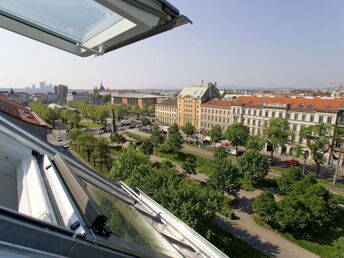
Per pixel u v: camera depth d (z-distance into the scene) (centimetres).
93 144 4266
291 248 2133
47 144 356
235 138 5128
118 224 297
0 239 130
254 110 6050
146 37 220
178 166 4322
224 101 7094
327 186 3638
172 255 339
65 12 227
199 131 7819
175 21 194
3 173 297
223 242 2097
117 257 213
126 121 9612
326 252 2081
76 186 248
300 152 4312
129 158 2703
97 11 213
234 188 2838
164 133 7444
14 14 238
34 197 232
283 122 4753
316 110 4884
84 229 190
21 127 338
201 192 1997
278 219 2281
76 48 285
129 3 165
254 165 3384
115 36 221
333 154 4672
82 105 11669
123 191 554
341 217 2659
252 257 1972
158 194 1880
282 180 3081
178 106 8712
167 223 501
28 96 17400
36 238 147
